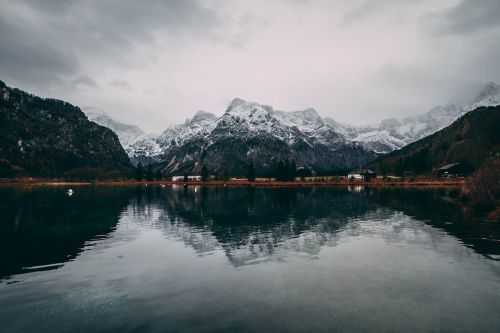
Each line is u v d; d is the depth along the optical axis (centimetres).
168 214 7081
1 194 13588
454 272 2833
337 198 10300
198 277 2855
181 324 1958
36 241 4428
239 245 4059
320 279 2727
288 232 4825
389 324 1916
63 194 13750
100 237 4678
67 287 2641
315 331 1847
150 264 3288
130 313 2127
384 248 3734
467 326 1878
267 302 2267
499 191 6506
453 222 5309
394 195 10969
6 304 2300
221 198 11162
